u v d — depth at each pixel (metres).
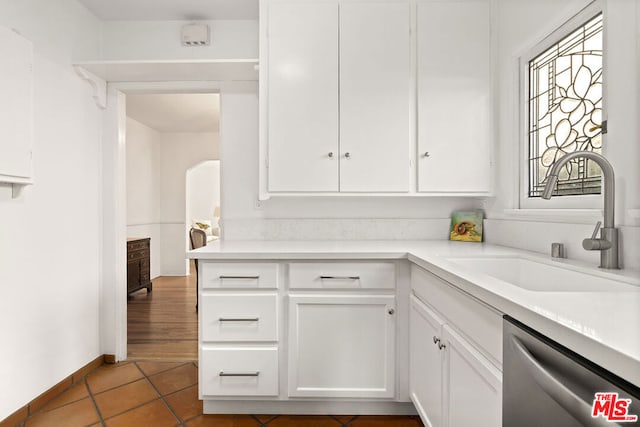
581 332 0.61
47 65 2.11
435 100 2.17
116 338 2.65
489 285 1.00
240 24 2.62
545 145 1.86
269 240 2.54
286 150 2.18
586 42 1.56
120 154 2.70
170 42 2.63
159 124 5.89
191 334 3.29
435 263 1.41
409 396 1.87
